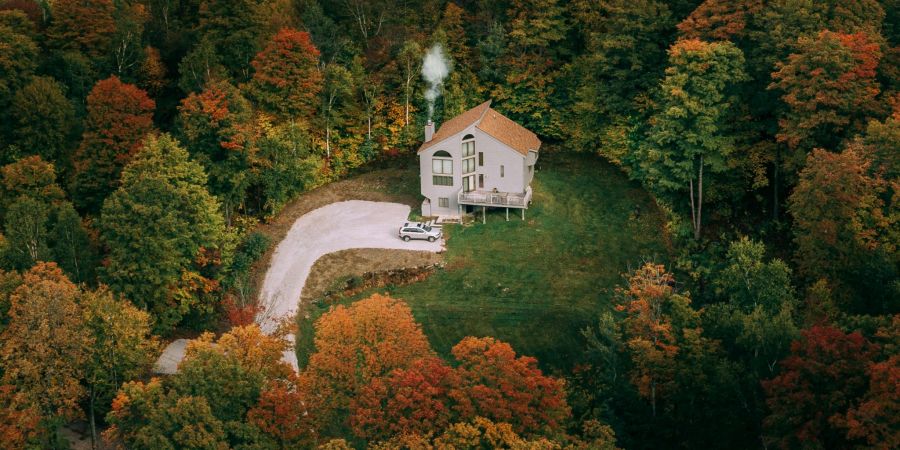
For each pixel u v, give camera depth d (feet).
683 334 264.93
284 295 315.17
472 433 220.43
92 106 334.24
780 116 331.16
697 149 329.93
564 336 300.81
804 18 335.47
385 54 397.60
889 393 217.97
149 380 283.38
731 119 343.05
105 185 334.85
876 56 320.70
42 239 296.71
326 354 253.65
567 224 343.87
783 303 273.75
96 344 267.39
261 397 233.76
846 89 316.60
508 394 228.63
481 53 398.83
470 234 339.77
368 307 260.01
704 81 329.93
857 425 218.79
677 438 258.78
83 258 302.45
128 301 278.46
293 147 351.05
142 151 317.42
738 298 288.30
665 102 345.10
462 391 231.09
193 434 223.10
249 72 383.04
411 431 228.02
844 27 339.98
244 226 344.08
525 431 230.89
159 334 297.74
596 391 273.13
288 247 335.67
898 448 216.54
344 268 324.19
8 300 273.75
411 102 394.32
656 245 334.85
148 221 294.25
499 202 343.46
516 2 397.80
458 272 323.78
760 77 340.80
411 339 257.75
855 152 296.92
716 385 258.16
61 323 260.83
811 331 239.71
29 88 343.46
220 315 309.63
